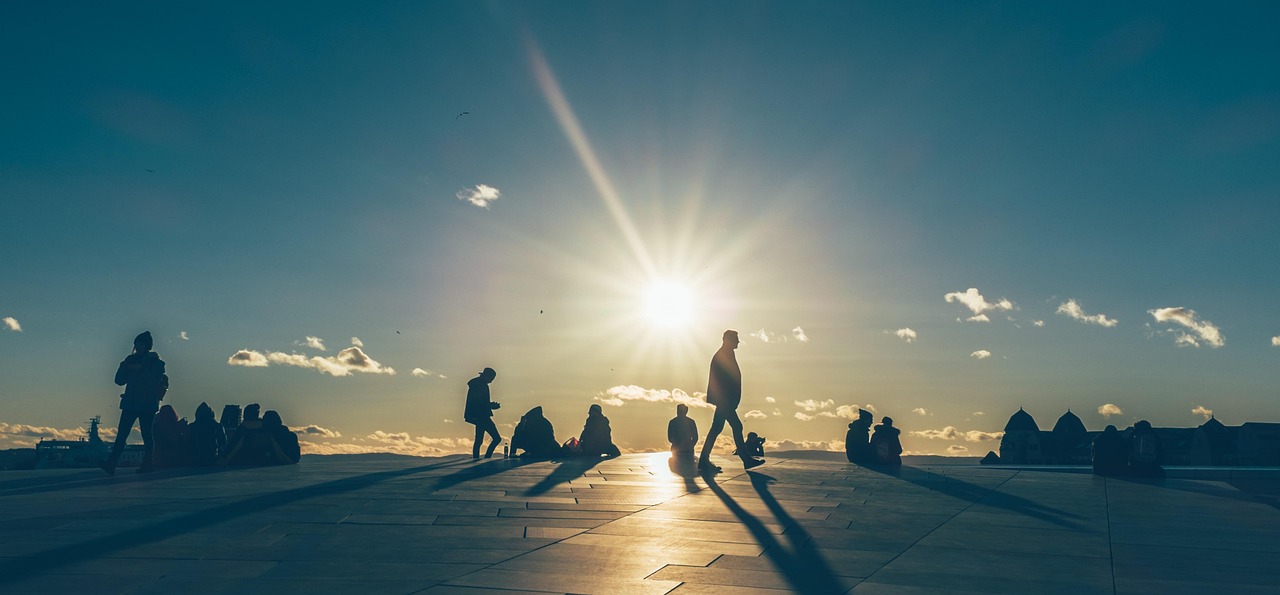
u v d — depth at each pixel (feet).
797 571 27.76
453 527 34.58
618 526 35.53
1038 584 26.76
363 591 23.70
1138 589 26.30
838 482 55.72
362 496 43.42
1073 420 581.53
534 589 24.35
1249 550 33.47
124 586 23.82
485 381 80.53
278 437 72.23
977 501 47.55
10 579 24.47
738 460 74.74
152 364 63.26
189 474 59.98
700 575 26.76
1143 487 58.08
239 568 26.53
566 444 81.51
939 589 25.70
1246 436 402.31
